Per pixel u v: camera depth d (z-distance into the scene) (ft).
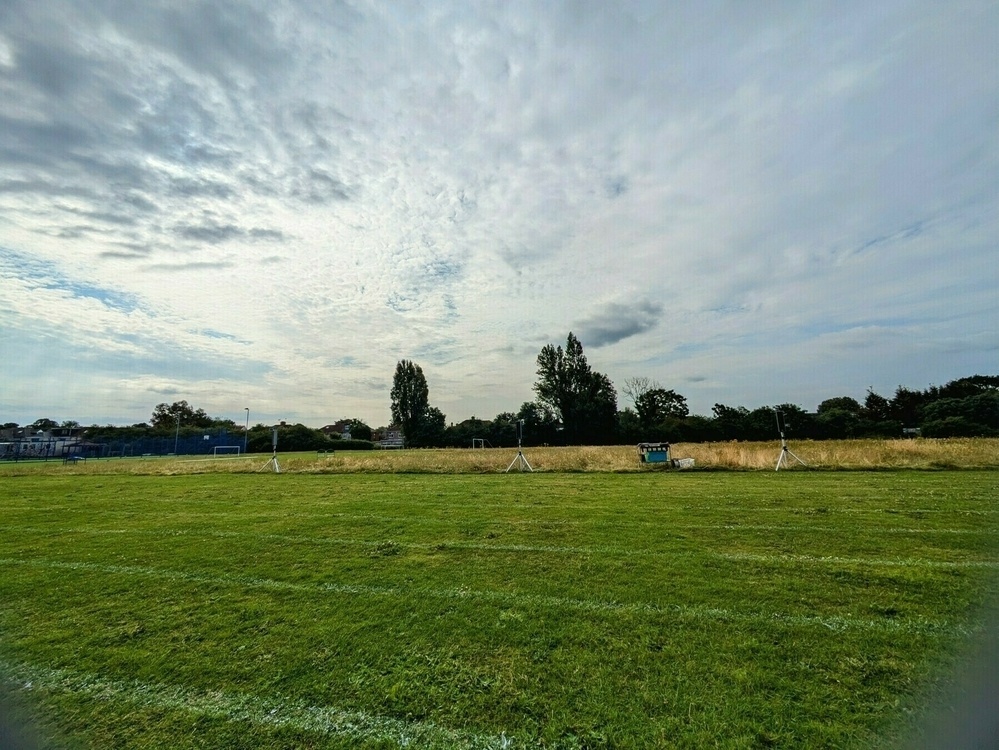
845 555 19.29
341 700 9.96
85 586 17.57
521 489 43.27
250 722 9.29
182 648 12.40
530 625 13.29
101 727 9.19
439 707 9.62
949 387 185.16
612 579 17.03
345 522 28.81
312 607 15.08
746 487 40.27
